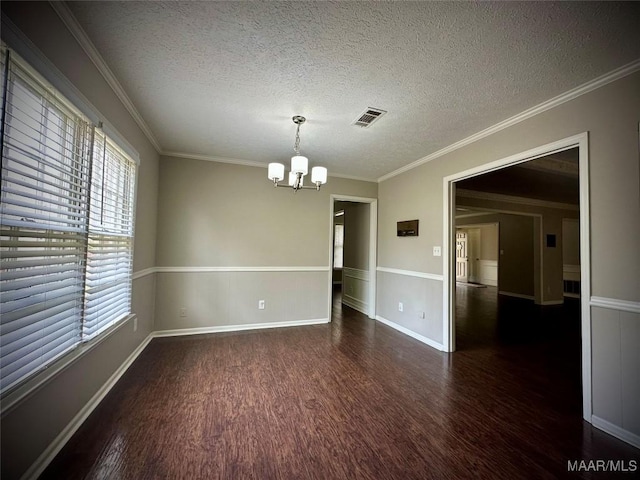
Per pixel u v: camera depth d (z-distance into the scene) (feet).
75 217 5.48
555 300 21.07
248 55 5.96
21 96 4.30
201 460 5.11
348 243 19.02
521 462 5.25
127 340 8.71
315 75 6.61
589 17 4.76
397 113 8.28
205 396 7.29
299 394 7.53
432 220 11.76
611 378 6.14
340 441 5.72
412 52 5.76
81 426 5.91
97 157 6.54
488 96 7.30
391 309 14.30
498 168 9.12
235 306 13.07
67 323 5.34
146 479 4.66
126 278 8.54
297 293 14.17
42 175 4.91
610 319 6.19
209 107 8.17
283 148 11.37
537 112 7.83
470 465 5.15
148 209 10.53
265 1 4.63
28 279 4.37
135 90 7.32
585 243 6.65
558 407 7.11
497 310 18.74
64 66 4.93
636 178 5.86
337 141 10.46
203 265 12.58
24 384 4.24
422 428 6.20
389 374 8.86
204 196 12.63
